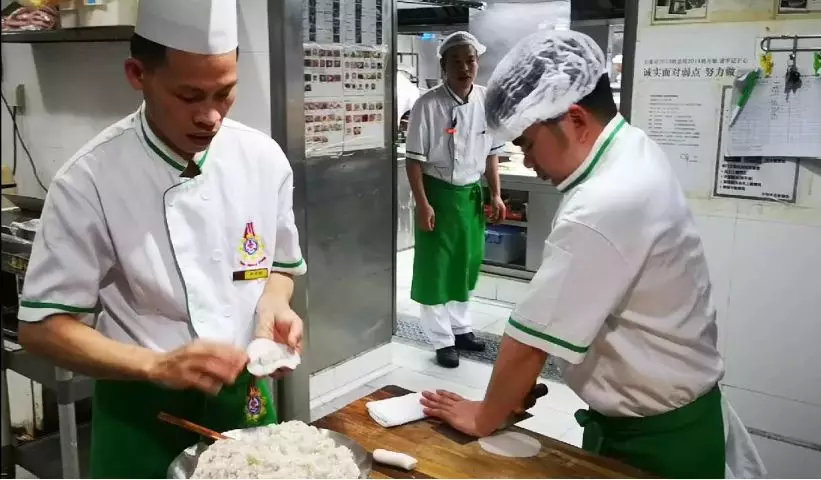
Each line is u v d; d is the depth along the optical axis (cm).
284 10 244
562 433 297
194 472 111
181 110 118
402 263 576
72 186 125
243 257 140
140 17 116
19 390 281
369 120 328
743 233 219
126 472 135
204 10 111
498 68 133
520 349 128
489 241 493
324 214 312
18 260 239
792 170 208
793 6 199
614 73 428
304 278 280
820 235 206
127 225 128
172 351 120
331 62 299
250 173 141
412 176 354
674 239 125
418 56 606
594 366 135
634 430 135
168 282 131
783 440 224
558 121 127
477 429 137
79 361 119
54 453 265
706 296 135
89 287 127
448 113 347
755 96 209
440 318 367
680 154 225
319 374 325
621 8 401
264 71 254
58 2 238
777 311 218
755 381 226
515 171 474
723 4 210
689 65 219
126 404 133
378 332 358
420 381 352
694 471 133
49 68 300
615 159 126
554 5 458
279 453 113
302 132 262
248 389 141
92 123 291
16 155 324
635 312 128
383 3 321
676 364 130
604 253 119
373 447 135
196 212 133
